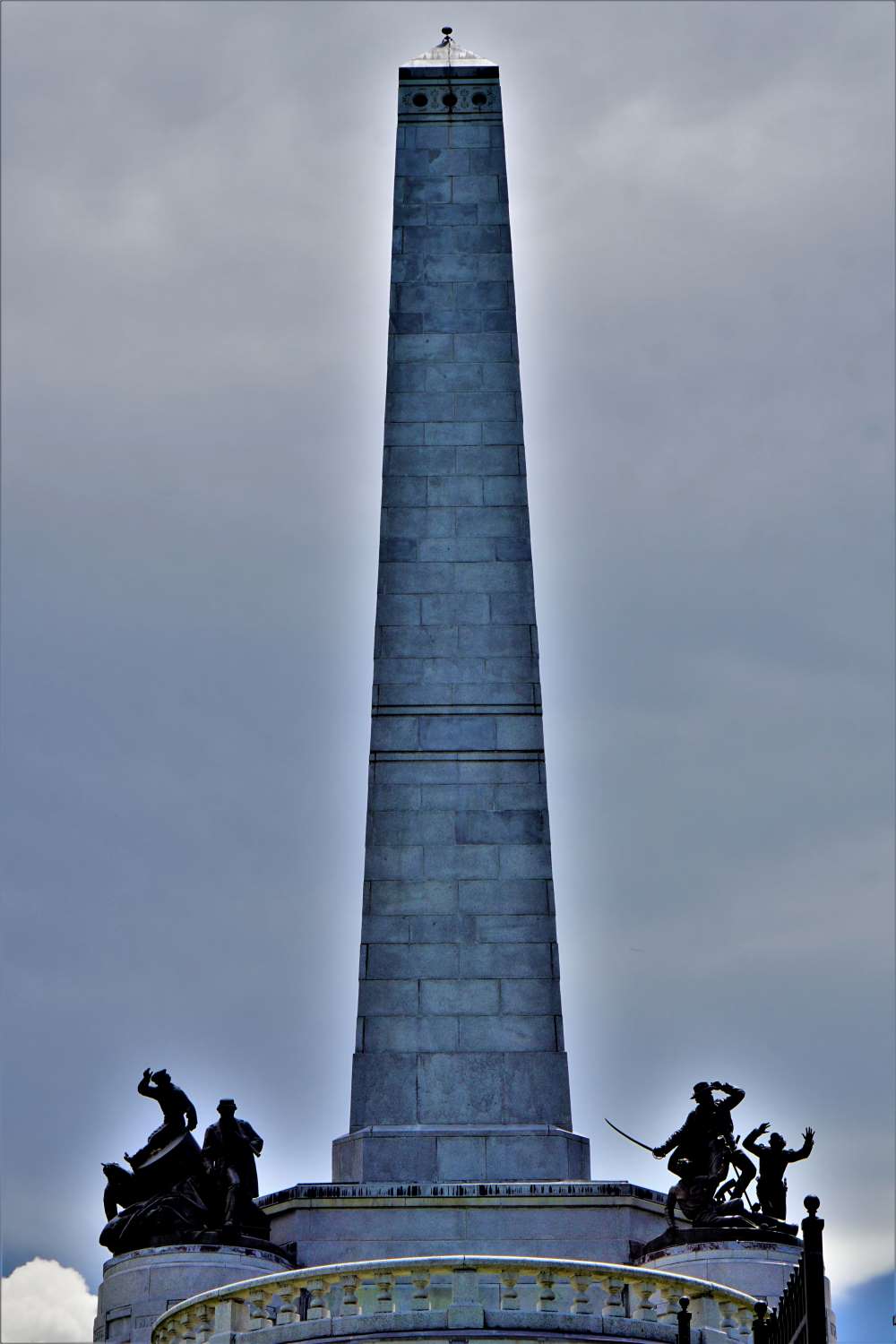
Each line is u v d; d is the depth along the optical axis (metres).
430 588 64.56
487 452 66.06
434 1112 59.03
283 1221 55.25
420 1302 45.06
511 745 62.91
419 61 70.69
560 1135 58.22
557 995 60.34
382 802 62.25
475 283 68.00
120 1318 52.41
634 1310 45.59
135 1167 55.31
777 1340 38.56
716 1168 54.41
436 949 60.78
